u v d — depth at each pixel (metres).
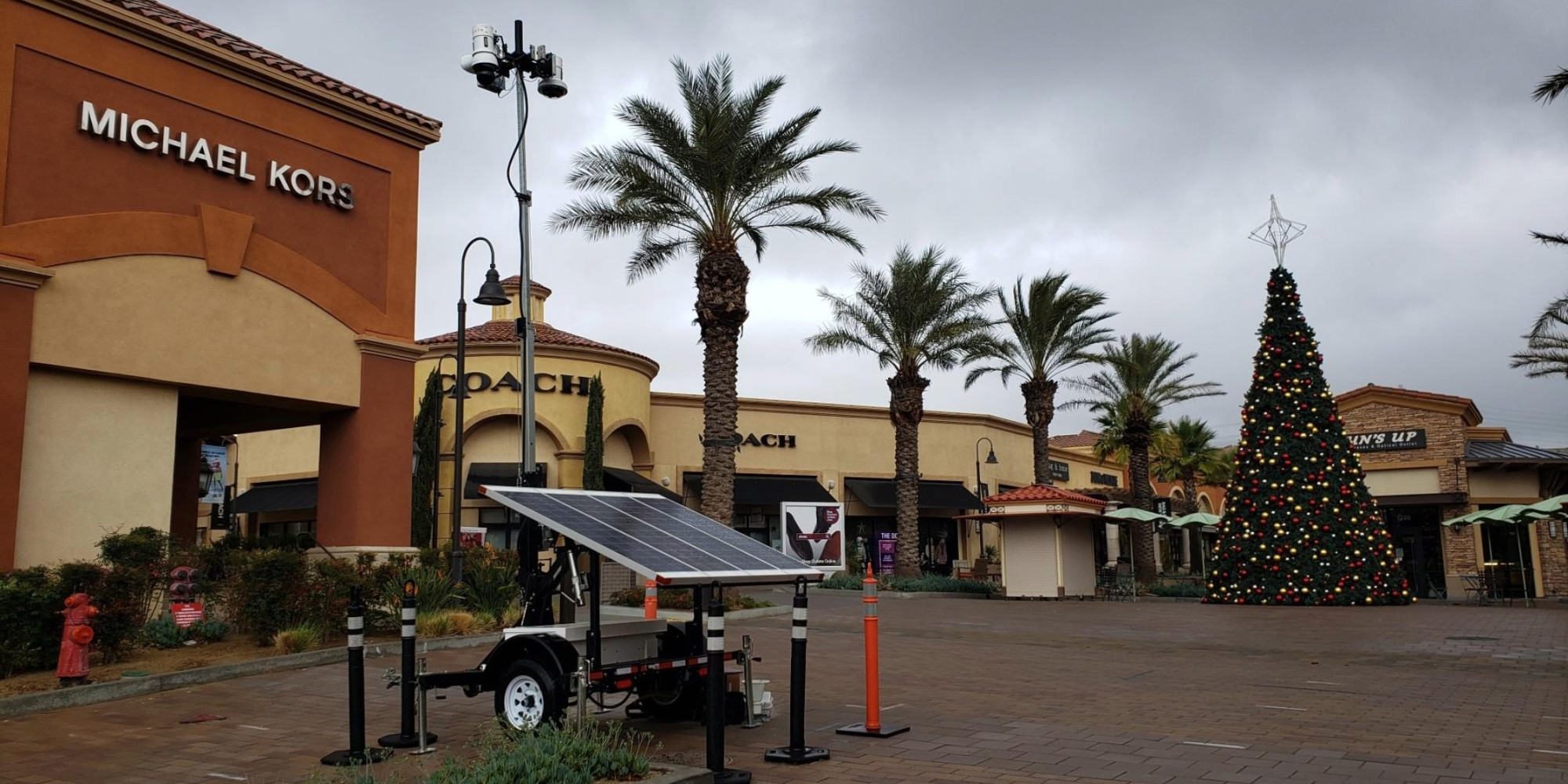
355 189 18.42
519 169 13.36
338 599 14.78
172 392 15.77
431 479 31.52
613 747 7.44
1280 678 12.58
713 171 24.92
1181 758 7.87
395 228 19.00
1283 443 27.25
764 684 9.77
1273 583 26.75
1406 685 11.93
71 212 14.58
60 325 14.31
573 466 33.50
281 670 12.77
